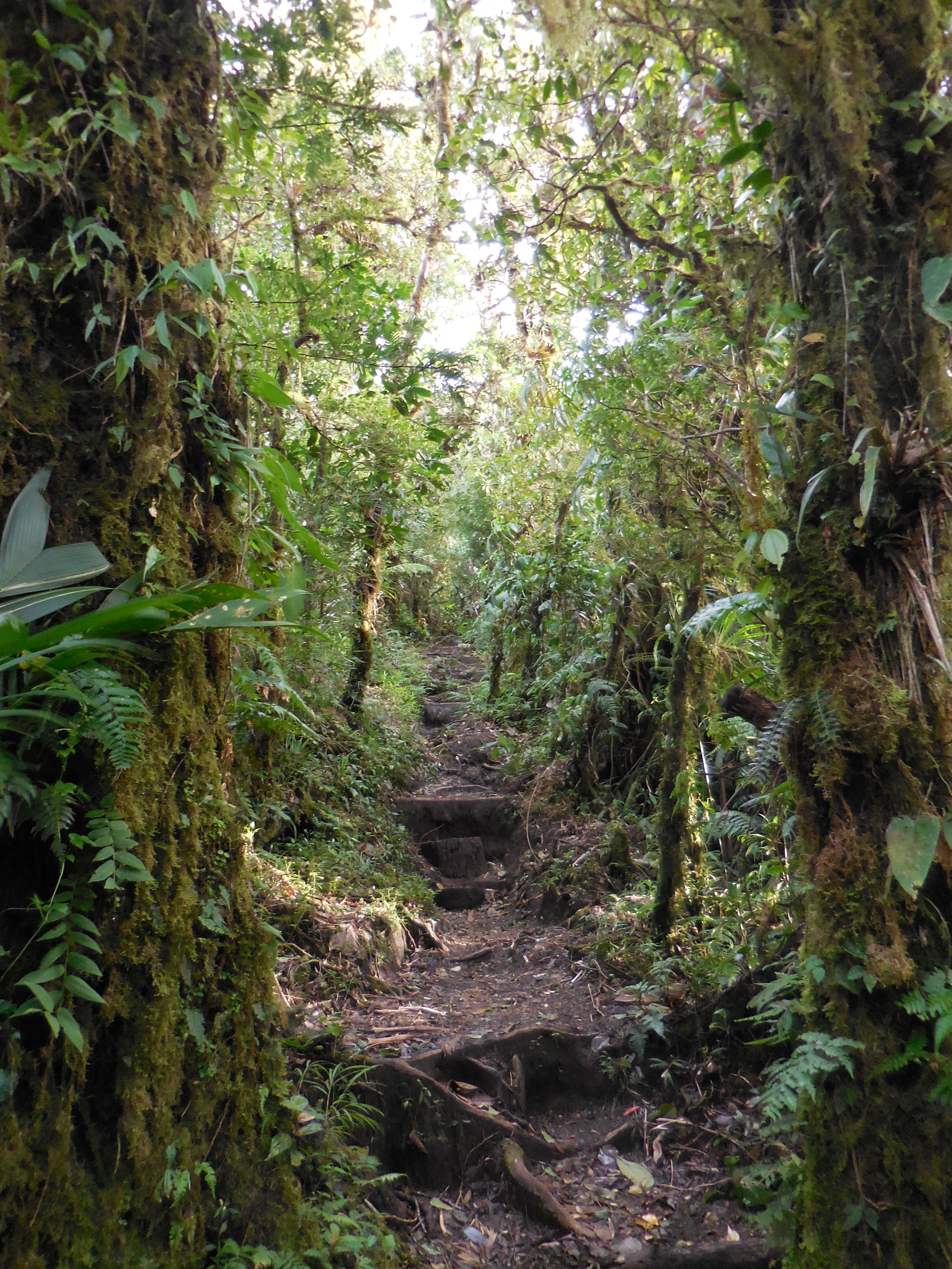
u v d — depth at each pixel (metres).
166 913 1.61
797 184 1.80
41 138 1.48
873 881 1.63
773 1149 2.28
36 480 1.52
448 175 3.39
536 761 5.79
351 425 3.70
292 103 2.38
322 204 3.20
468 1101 2.57
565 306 3.89
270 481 1.90
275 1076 1.82
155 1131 1.55
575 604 5.90
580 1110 2.67
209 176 1.78
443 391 3.57
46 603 1.46
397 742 6.13
